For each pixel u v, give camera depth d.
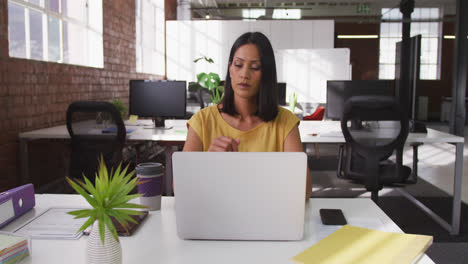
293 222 1.04
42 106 3.72
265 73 1.46
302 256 0.93
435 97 13.29
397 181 2.89
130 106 3.92
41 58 4.00
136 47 7.16
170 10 9.71
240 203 1.03
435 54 13.14
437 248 2.77
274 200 1.03
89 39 5.13
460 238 2.97
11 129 3.27
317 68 6.19
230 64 1.50
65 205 1.37
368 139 3.08
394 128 3.66
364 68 13.37
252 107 1.52
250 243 1.05
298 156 1.01
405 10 5.68
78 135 2.92
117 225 1.10
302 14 13.36
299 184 1.02
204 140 1.51
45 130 3.48
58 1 4.36
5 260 0.89
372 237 1.05
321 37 9.30
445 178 4.84
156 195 1.30
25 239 0.95
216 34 9.25
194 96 5.38
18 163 3.39
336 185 4.59
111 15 5.54
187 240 1.07
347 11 13.06
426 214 3.53
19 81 3.36
